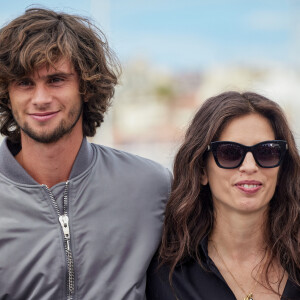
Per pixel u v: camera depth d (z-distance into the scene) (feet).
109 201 12.27
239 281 12.04
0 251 11.59
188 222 12.46
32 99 11.43
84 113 13.05
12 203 11.75
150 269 12.54
